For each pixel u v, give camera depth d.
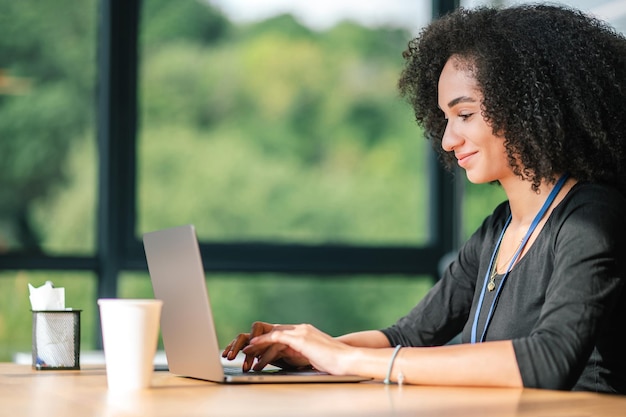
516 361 1.51
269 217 6.89
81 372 1.82
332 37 7.03
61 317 1.87
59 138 5.00
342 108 7.08
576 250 1.65
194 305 1.57
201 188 6.66
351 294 5.88
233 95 6.86
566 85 1.83
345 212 7.03
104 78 4.12
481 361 1.52
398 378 1.54
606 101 1.86
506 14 1.90
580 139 1.83
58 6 4.96
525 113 1.81
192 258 1.54
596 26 1.91
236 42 6.86
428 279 4.38
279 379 1.57
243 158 6.83
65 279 4.04
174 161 6.61
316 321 5.95
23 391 1.50
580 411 1.25
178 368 1.68
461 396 1.39
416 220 7.08
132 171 4.12
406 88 2.21
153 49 6.64
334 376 1.59
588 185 1.76
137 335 1.46
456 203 4.39
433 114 2.17
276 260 4.23
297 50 6.98
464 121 1.87
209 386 1.52
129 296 5.11
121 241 4.08
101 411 1.25
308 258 4.27
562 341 1.54
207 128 6.71
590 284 1.61
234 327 6.00
